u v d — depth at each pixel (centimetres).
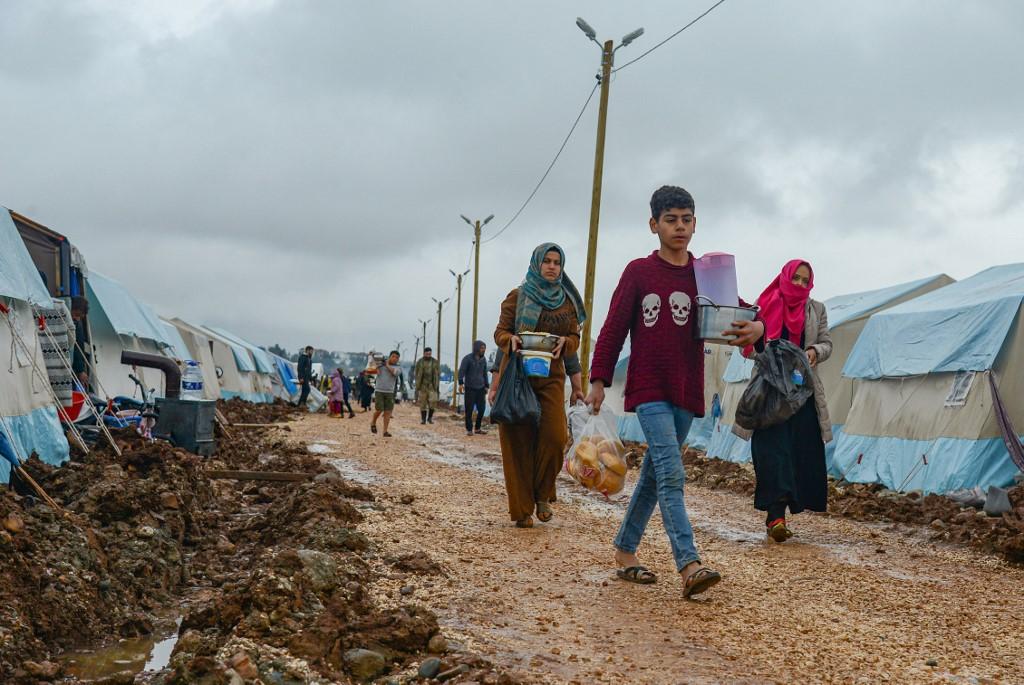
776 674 397
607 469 688
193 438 1166
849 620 502
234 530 712
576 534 743
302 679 353
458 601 495
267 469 1123
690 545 530
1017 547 702
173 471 809
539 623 466
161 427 1169
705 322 520
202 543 648
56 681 373
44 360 952
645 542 721
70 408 955
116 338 1753
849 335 1509
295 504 713
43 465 732
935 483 1107
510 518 807
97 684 364
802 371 763
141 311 1966
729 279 520
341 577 471
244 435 1772
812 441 786
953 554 739
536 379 780
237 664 348
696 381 550
